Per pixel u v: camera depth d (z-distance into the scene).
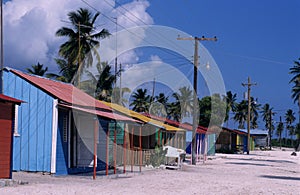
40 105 19.61
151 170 25.22
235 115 121.19
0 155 15.16
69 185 16.20
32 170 19.52
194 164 34.25
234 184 19.27
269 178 24.16
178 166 28.41
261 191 17.14
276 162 43.62
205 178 21.69
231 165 35.31
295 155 66.62
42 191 14.03
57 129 19.58
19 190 13.96
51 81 23.28
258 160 46.12
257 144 105.69
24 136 19.69
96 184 17.20
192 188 17.12
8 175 15.57
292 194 16.62
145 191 15.70
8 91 19.94
